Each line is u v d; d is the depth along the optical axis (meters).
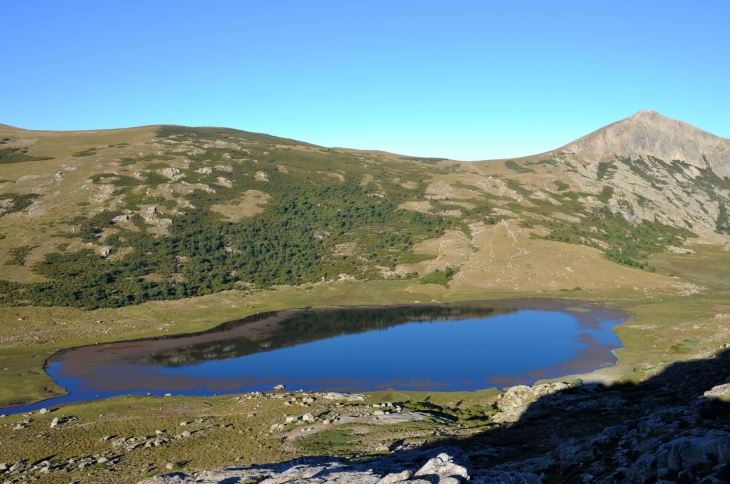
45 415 60.25
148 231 155.75
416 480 22.92
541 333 101.19
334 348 93.88
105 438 50.59
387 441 42.75
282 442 44.56
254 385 74.00
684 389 50.69
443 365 81.56
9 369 81.44
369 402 62.38
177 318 116.25
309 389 71.88
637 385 60.78
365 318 119.38
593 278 146.00
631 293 134.75
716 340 76.44
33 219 150.62
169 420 57.16
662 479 23.12
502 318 115.94
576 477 28.58
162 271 138.88
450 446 40.88
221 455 42.44
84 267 131.00
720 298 124.19
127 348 95.12
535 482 24.66
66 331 102.31
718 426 26.89
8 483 39.03
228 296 134.50
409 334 103.56
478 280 148.75
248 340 100.62
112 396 69.81
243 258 156.62
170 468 39.56
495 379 74.12
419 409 58.75
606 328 102.75
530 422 49.69
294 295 139.38
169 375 79.12
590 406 52.56
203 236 160.25
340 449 40.94
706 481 21.22
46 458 45.34
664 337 88.81
